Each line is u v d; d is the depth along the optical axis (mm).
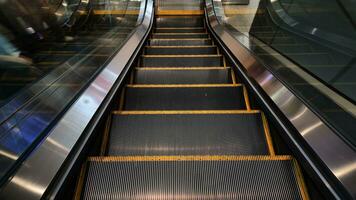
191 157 1316
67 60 2043
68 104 1434
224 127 1683
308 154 1187
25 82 1564
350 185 935
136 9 5145
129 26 4246
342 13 1980
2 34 2133
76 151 1210
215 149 1576
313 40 2236
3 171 933
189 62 3330
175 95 2213
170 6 6582
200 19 6277
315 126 1246
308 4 2629
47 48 2402
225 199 1167
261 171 1259
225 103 2166
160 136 1632
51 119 1271
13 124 1160
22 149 1043
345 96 1392
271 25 3516
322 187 1047
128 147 1579
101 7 4543
